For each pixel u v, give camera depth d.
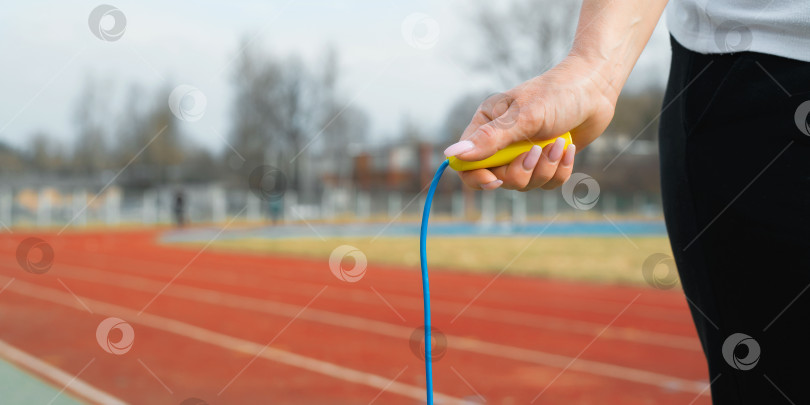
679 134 0.88
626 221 22.91
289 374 3.74
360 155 24.44
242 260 12.42
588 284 8.52
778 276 0.78
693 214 0.86
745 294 0.81
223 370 3.79
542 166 0.74
